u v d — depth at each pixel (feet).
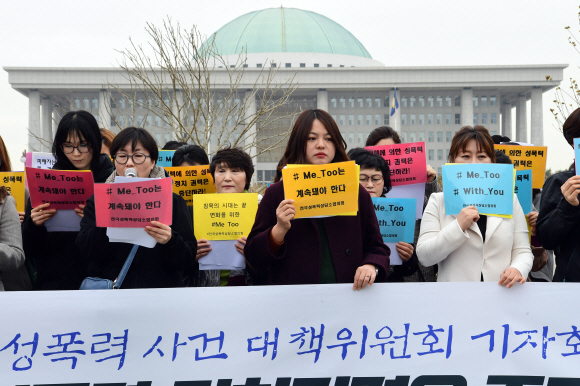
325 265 9.48
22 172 12.91
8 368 8.70
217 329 8.91
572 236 10.41
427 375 8.98
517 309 9.08
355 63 317.01
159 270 10.16
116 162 11.02
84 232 10.16
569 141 11.20
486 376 8.97
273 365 8.91
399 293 9.08
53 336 8.79
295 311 8.98
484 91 286.87
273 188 9.75
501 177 10.11
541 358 9.00
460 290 9.10
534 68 272.51
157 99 40.70
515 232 10.39
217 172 13.00
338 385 8.92
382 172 12.71
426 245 10.26
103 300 8.88
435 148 285.23
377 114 283.59
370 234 9.70
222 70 172.65
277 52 305.32
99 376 8.77
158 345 8.86
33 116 259.39
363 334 9.00
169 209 9.41
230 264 11.68
